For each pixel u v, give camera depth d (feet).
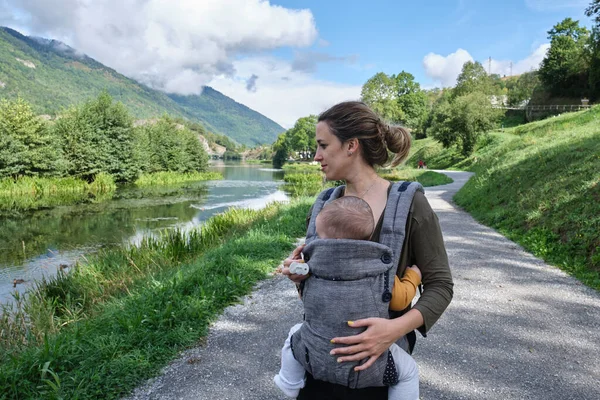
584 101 179.83
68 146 121.49
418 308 4.16
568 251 21.38
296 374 4.76
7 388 9.30
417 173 106.32
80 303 20.34
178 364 11.08
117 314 13.52
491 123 151.74
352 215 4.17
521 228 27.99
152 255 27.58
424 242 4.34
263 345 12.25
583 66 200.23
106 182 114.83
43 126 110.32
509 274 19.26
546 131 98.89
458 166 140.46
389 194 4.52
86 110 129.59
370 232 4.25
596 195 24.38
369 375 4.16
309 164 323.16
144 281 20.13
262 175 205.26
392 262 4.11
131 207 74.59
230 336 12.89
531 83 288.71
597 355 11.45
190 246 30.42
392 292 4.09
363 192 4.76
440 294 4.25
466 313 14.61
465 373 10.59
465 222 34.60
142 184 134.72
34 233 50.11
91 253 39.68
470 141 149.69
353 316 4.01
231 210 48.01
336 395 4.40
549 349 11.85
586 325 13.48
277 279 19.13
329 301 4.09
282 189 113.50
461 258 22.26
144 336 12.00
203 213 66.90
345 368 4.10
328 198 4.99
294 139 407.64
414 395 4.41
